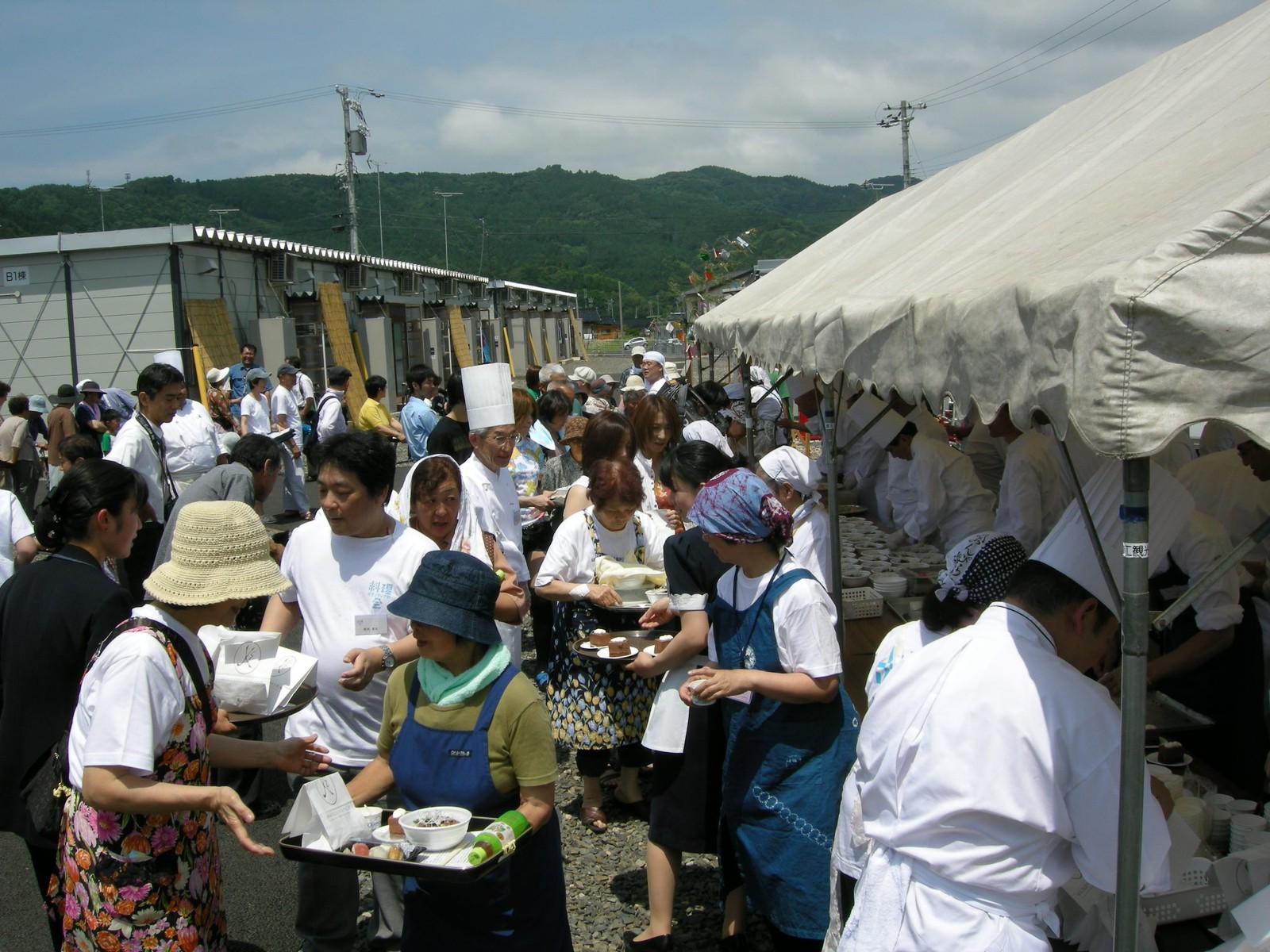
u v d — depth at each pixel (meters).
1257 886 2.46
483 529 4.84
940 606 2.62
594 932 3.85
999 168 4.64
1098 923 2.37
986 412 2.16
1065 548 2.13
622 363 57.56
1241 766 3.75
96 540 3.25
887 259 4.14
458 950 2.68
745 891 3.50
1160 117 3.27
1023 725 1.97
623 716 4.60
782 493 4.20
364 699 3.40
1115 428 1.63
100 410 12.34
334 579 3.41
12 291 17.31
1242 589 4.04
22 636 3.05
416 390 11.57
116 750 2.42
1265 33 3.25
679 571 3.68
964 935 1.97
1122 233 2.08
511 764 2.67
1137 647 1.81
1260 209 1.62
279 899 4.24
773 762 3.13
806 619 3.06
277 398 14.52
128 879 2.51
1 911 4.15
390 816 2.87
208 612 2.64
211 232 17.50
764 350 4.88
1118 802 1.93
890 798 2.16
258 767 2.92
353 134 38.44
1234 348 1.59
